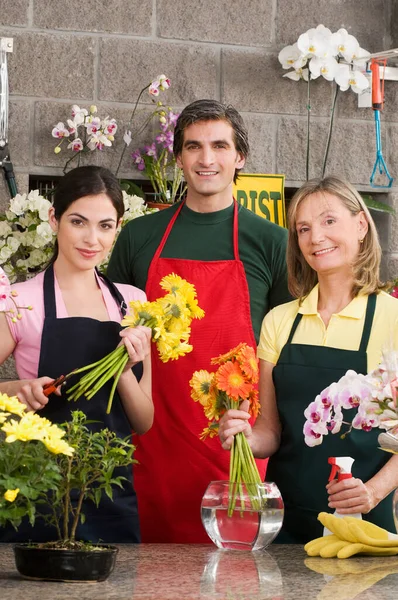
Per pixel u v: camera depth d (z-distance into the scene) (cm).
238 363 221
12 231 349
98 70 394
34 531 233
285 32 412
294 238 256
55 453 168
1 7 385
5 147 384
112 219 255
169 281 231
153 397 305
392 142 424
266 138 411
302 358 245
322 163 417
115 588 171
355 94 420
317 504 235
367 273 247
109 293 264
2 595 163
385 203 427
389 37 426
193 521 302
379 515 230
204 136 309
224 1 405
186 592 170
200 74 404
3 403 171
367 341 242
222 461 302
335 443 235
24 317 250
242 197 392
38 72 389
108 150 398
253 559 202
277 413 255
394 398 199
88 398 226
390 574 189
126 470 246
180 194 396
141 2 396
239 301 309
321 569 192
